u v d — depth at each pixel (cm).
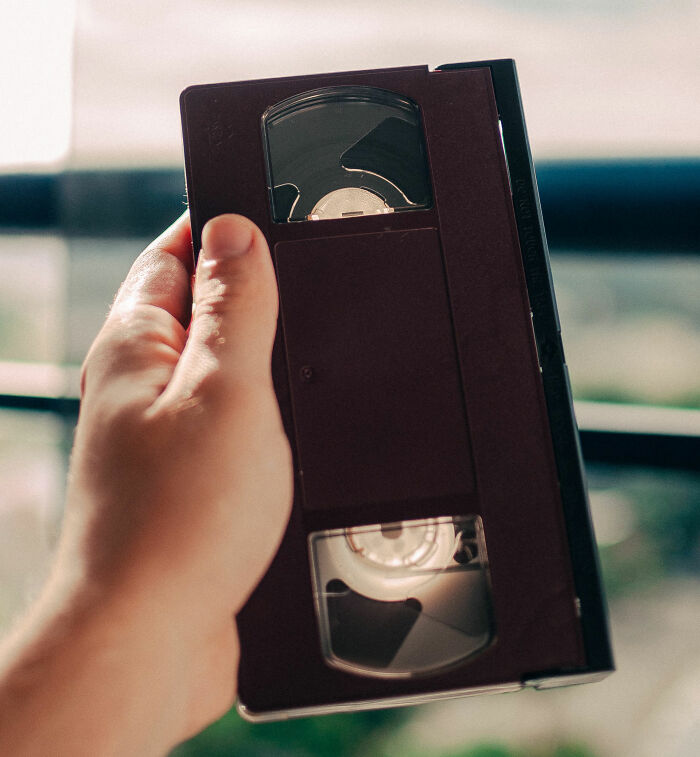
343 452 83
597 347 145
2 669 68
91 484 77
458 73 90
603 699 133
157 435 77
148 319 89
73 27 160
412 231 86
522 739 133
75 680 68
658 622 136
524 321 86
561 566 82
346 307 85
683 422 139
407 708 136
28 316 157
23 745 66
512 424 84
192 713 83
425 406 84
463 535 85
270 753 136
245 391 79
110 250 157
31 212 158
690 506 138
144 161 157
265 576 81
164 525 75
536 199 89
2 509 152
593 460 141
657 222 146
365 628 83
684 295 145
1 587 146
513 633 81
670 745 129
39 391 156
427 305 85
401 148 91
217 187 87
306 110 90
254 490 79
